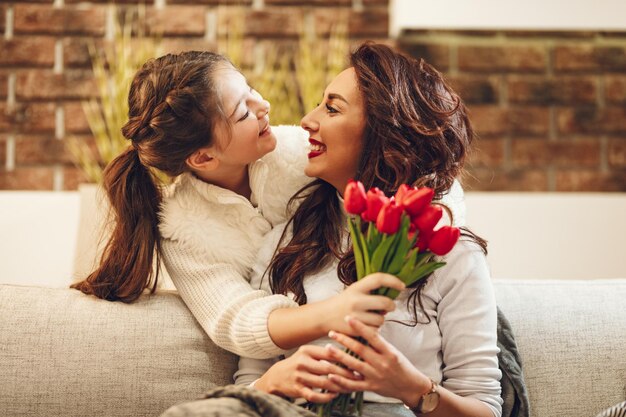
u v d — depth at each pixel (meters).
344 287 1.68
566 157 3.48
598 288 1.94
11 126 3.35
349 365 1.41
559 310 1.89
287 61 3.40
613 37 3.49
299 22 3.41
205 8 3.39
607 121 3.48
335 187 1.80
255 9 3.41
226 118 1.73
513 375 1.72
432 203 1.68
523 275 3.12
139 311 1.76
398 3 3.36
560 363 1.83
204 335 1.76
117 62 3.25
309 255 1.73
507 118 3.47
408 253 1.41
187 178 1.82
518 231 3.13
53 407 1.66
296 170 1.83
